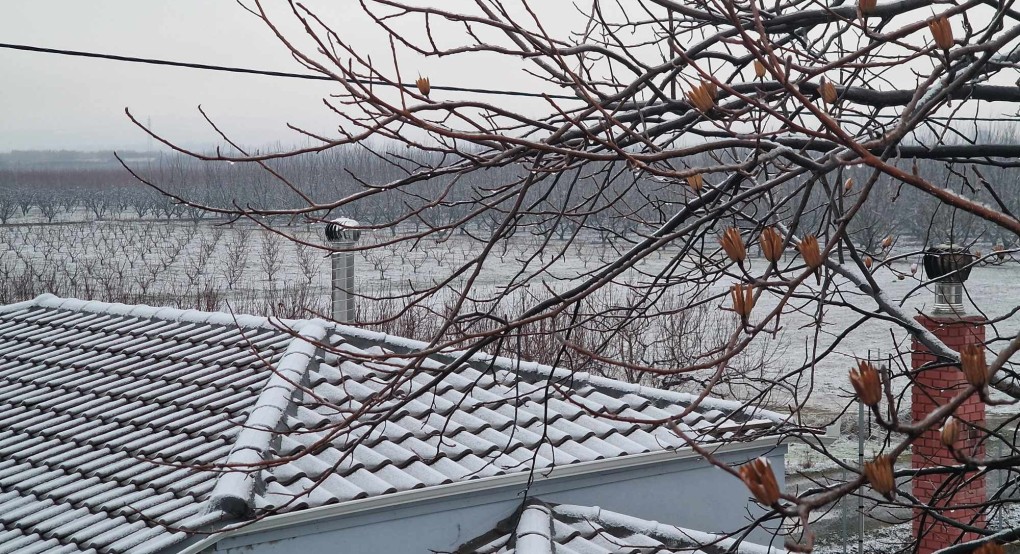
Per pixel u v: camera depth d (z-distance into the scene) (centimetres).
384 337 849
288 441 629
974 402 914
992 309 2600
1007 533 279
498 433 686
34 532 570
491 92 503
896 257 463
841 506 1345
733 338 207
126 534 534
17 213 5888
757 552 615
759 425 594
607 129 251
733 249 206
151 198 5728
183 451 633
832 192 383
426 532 598
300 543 549
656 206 461
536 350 1374
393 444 643
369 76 297
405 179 337
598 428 721
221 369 789
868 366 163
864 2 224
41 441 718
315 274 3403
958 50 229
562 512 648
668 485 714
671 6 350
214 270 3625
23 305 1137
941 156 366
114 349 902
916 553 380
